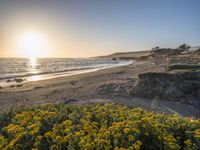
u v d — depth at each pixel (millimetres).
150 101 13242
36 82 25984
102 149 3939
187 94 13023
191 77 13594
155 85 14125
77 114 5695
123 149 3717
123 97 14281
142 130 4496
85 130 4645
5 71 46656
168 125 5152
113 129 4441
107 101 11781
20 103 14289
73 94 16156
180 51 102438
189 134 4695
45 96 16359
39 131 4730
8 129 4711
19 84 24547
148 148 4297
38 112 5840
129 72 32094
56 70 47031
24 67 62812
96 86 18609
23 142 4363
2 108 12633
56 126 4742
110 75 28906
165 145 4098
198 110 11484
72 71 44156
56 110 6250
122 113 5781
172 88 13484
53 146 4059
